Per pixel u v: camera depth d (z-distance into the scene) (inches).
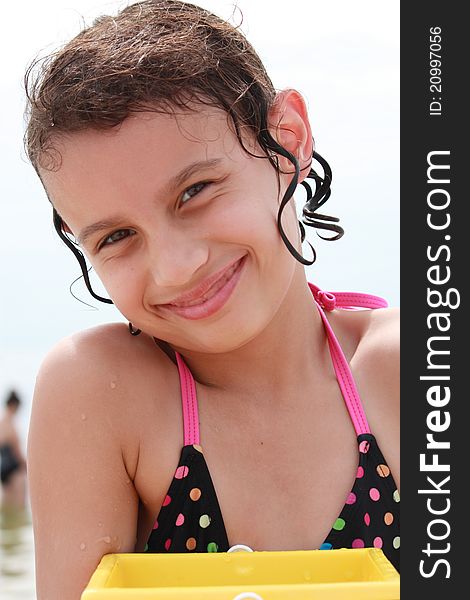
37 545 52.7
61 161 50.3
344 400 56.2
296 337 56.1
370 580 45.6
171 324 52.1
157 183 48.8
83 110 48.8
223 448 54.1
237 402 55.6
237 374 55.9
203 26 54.6
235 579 47.2
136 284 51.0
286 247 52.6
